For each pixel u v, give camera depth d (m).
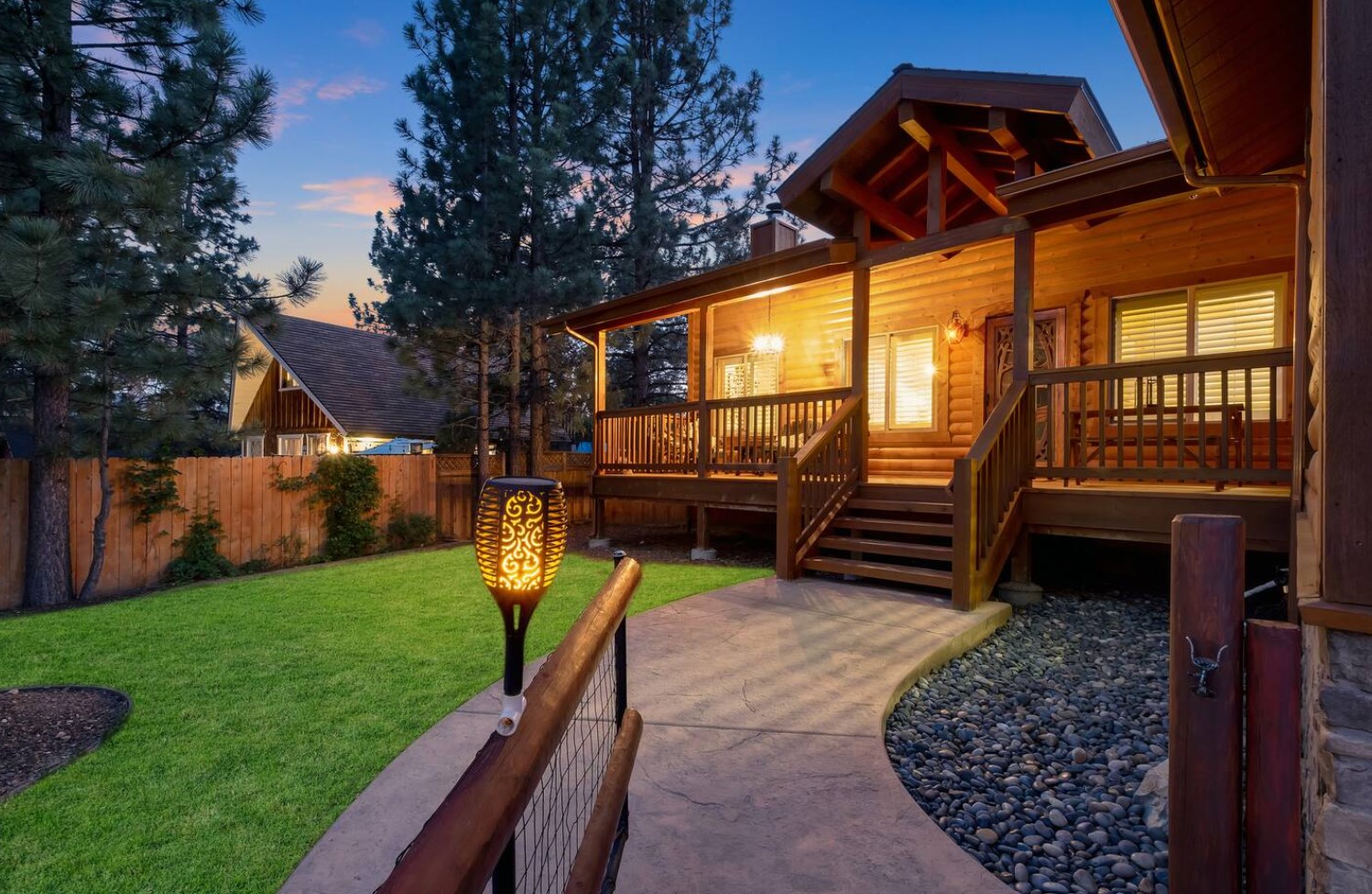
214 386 8.16
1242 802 1.81
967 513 5.43
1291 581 3.91
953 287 9.15
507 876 1.22
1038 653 4.80
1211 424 6.93
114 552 8.52
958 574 5.48
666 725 3.42
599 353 10.86
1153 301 7.41
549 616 5.80
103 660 4.71
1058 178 5.79
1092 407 7.68
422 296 12.51
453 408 13.84
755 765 3.02
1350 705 1.58
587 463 15.74
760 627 5.09
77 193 6.58
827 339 10.57
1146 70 3.78
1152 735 3.52
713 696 3.79
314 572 8.45
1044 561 7.11
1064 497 5.89
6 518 7.80
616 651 2.33
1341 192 1.63
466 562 8.93
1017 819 2.79
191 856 2.42
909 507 6.92
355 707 3.77
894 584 6.57
